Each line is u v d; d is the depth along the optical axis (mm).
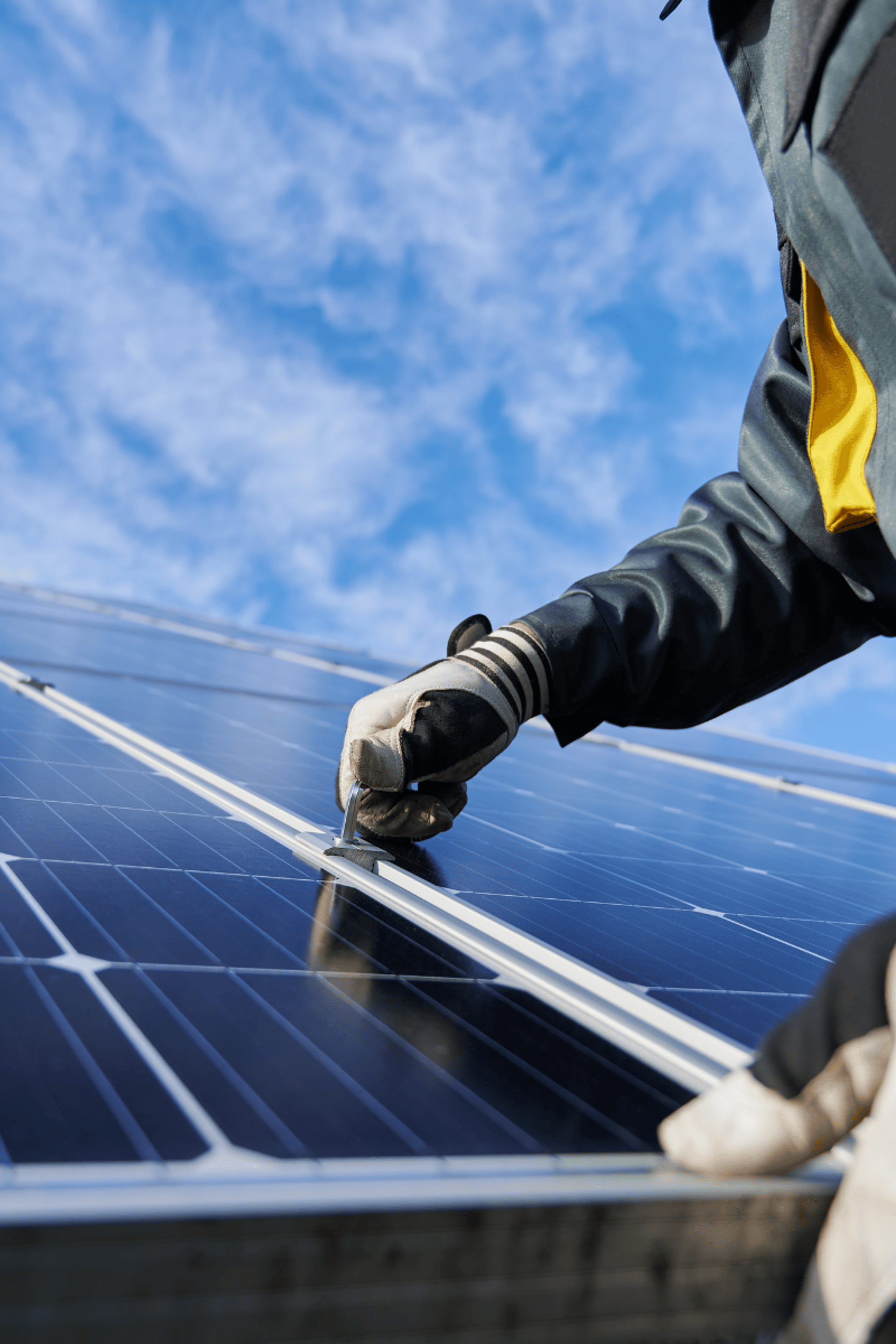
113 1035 1196
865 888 3406
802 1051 1102
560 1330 1020
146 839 2170
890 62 1850
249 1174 949
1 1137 942
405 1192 960
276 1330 902
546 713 2646
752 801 5445
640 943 2096
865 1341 989
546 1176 1050
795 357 2662
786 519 2645
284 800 2867
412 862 2473
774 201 2330
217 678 6480
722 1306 1108
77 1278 840
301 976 1518
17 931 1483
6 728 3238
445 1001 1529
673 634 2617
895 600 2658
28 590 12297
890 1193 993
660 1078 1390
